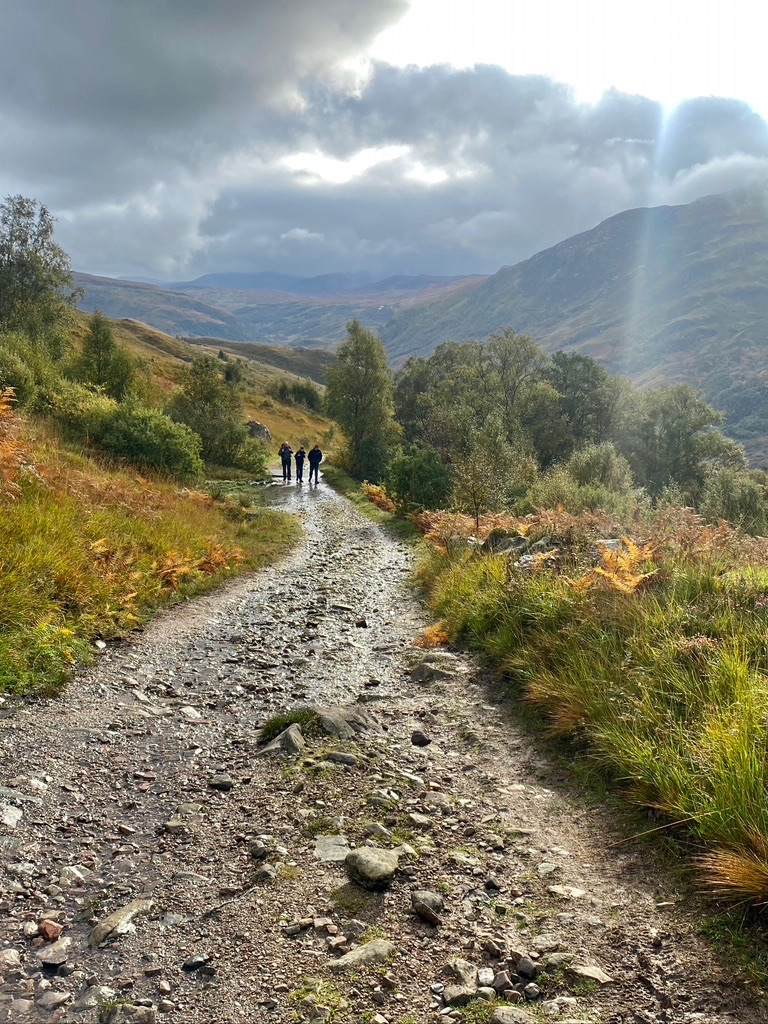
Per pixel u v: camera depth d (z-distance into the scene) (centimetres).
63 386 2812
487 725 637
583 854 405
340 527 2441
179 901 354
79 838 413
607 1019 267
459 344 8175
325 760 538
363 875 369
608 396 6894
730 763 402
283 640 958
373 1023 267
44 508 1080
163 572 1132
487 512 1992
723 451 6406
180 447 2520
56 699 621
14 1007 274
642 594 733
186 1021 269
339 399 5166
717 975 288
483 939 322
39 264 5494
